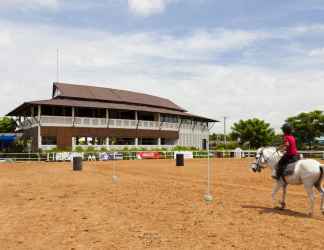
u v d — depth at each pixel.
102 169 30.33
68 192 15.96
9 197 14.59
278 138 82.19
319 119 71.00
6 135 54.88
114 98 58.50
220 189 16.84
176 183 19.61
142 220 10.04
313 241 7.82
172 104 73.00
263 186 18.03
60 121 48.16
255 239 8.01
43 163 38.84
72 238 8.30
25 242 8.07
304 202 12.81
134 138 57.28
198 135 71.69
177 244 7.70
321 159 43.16
